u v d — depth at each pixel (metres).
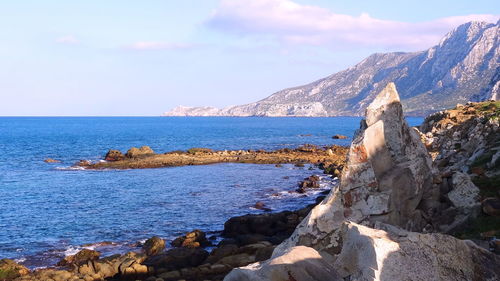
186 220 38.72
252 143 130.75
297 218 34.56
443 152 38.34
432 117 51.03
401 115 14.80
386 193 12.91
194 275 23.89
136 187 56.12
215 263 25.16
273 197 48.69
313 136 162.75
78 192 52.94
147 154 88.25
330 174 65.56
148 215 40.75
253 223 33.12
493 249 12.62
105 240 32.88
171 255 26.70
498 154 26.55
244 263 24.66
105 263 25.69
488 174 24.59
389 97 14.77
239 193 51.25
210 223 37.62
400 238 8.36
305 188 54.06
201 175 66.31
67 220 39.12
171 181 60.81
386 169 13.66
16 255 29.62
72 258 28.05
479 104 52.09
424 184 15.17
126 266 25.36
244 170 71.44
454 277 8.22
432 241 8.41
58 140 145.50
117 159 85.81
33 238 33.69
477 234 14.67
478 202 16.05
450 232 15.33
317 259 8.48
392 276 7.73
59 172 71.19
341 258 8.57
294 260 8.28
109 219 39.34
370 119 14.62
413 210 14.31
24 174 69.00
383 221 12.73
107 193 52.16
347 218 12.41
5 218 40.16
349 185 12.80
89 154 100.38
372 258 7.84
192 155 88.25
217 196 49.56
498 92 138.75
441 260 8.28
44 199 48.88
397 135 14.41
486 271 8.57
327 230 12.08
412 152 14.73
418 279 7.86
